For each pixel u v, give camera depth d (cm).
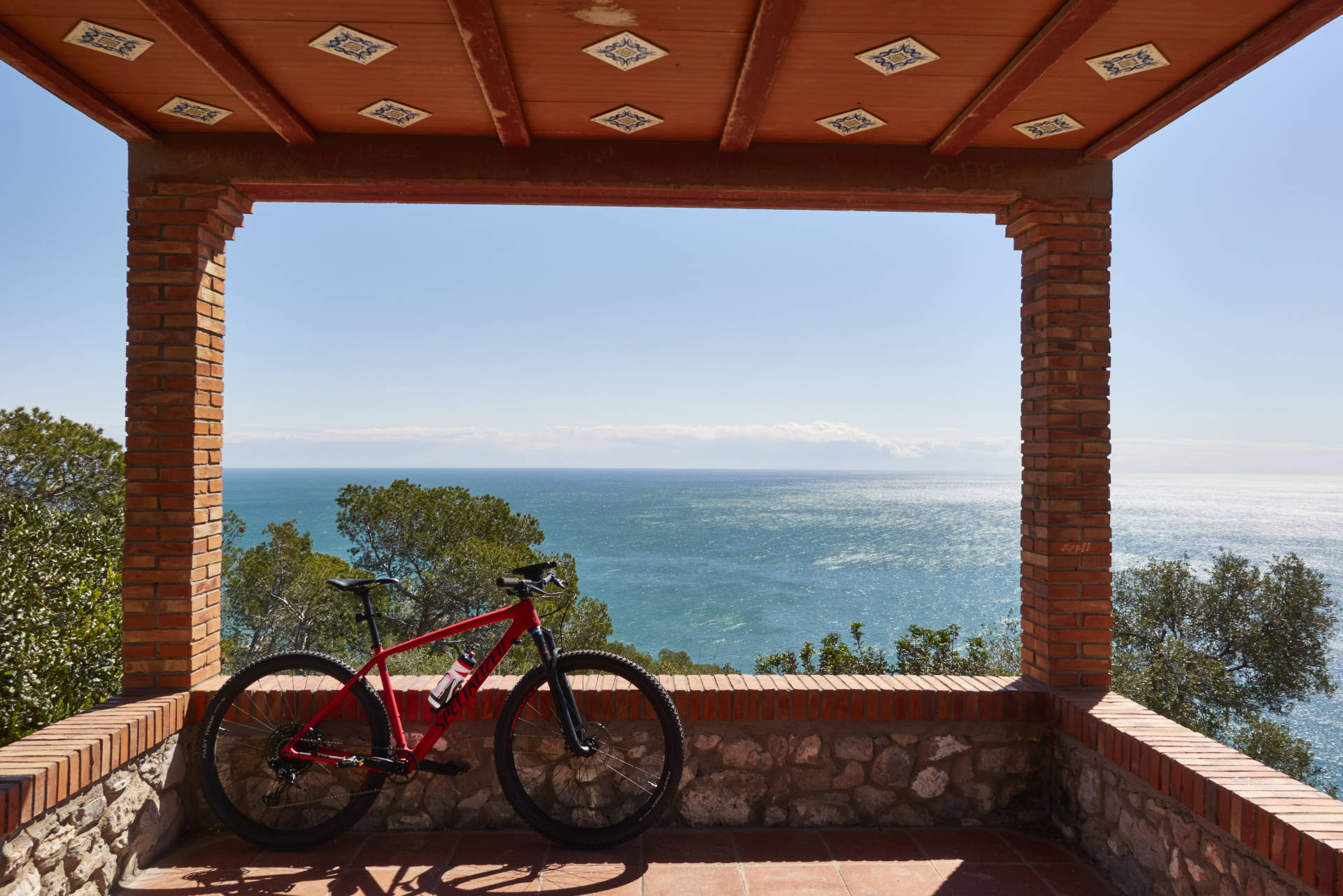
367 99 268
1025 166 314
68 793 216
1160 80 250
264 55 232
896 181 310
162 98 268
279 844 278
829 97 266
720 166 307
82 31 220
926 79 251
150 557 295
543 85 255
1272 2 201
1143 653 1667
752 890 254
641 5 203
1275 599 1672
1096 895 253
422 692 298
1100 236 315
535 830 289
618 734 304
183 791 291
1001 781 308
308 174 297
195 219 298
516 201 324
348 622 1541
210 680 312
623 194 315
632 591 6191
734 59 236
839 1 201
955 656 895
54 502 1001
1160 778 228
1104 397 314
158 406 297
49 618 450
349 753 293
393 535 1733
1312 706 2959
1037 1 201
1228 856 201
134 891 249
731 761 304
